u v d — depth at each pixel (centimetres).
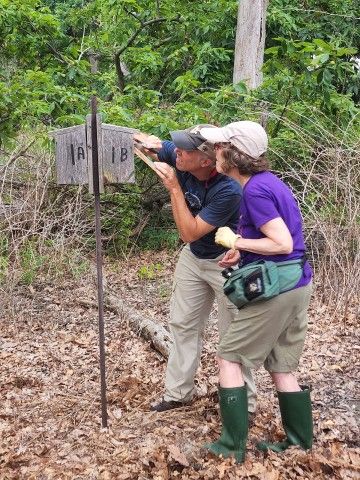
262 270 272
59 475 289
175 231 771
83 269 636
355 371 418
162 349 446
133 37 936
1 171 627
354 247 554
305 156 624
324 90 667
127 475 286
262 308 276
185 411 356
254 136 275
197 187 323
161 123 655
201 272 336
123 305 545
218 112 693
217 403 363
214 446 300
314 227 559
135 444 315
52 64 886
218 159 285
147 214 784
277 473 283
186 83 767
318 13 1101
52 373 422
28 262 592
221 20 989
